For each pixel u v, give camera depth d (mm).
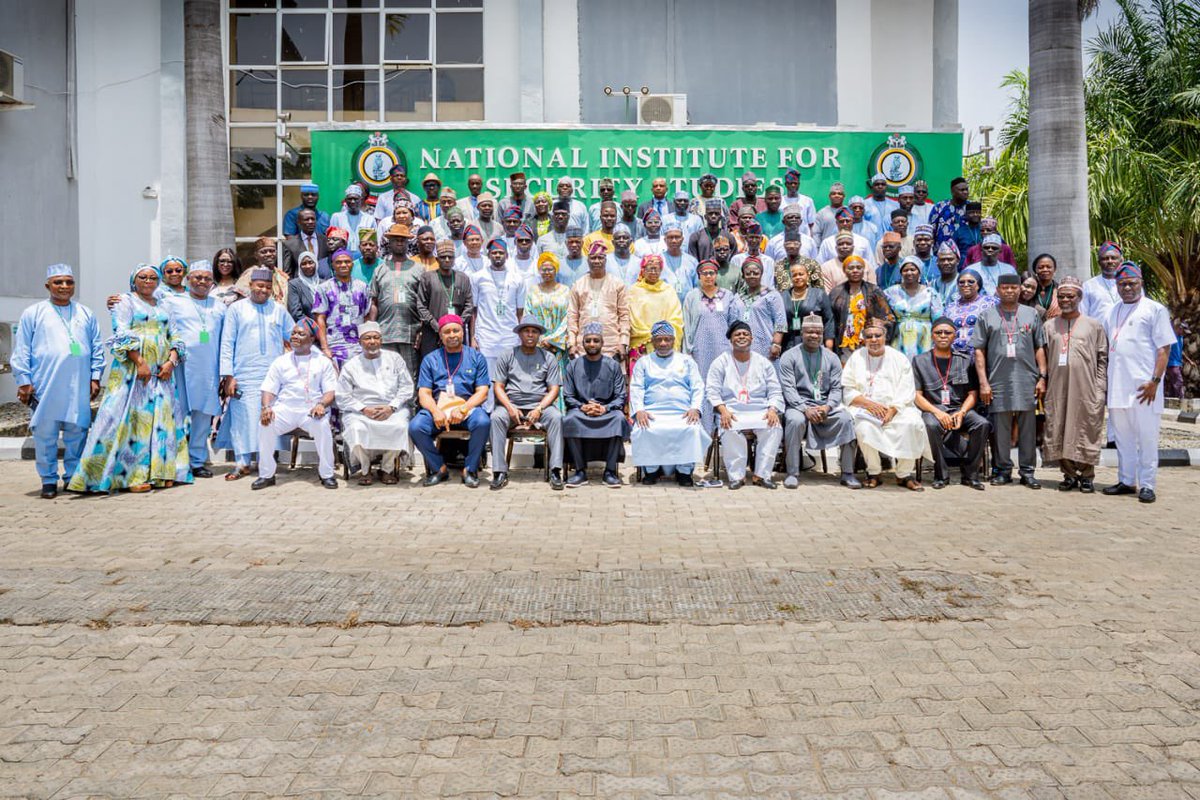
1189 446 10914
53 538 6730
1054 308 9258
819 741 3795
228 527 7090
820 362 8945
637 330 9750
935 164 13352
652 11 14133
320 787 3453
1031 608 5324
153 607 5273
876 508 7895
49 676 4395
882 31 14281
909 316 9461
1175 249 16062
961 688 4289
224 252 10219
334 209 13172
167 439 8547
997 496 8461
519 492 8469
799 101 14266
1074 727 3904
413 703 4137
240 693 4230
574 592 5555
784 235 10703
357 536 6840
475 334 10172
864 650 4734
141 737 3818
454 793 3418
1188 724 3928
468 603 5367
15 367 8109
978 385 9031
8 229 13398
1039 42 11156
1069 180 11078
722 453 9164
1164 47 16750
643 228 11289
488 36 14344
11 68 12727
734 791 3430
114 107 14242
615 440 8750
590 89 14188
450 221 10570
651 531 7035
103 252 14344
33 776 3520
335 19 14484
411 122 13750
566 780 3508
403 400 8766
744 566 6078
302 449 9992
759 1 14188
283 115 14109
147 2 14180
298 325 8672
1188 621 5121
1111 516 7625
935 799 3371
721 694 4234
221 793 3412
